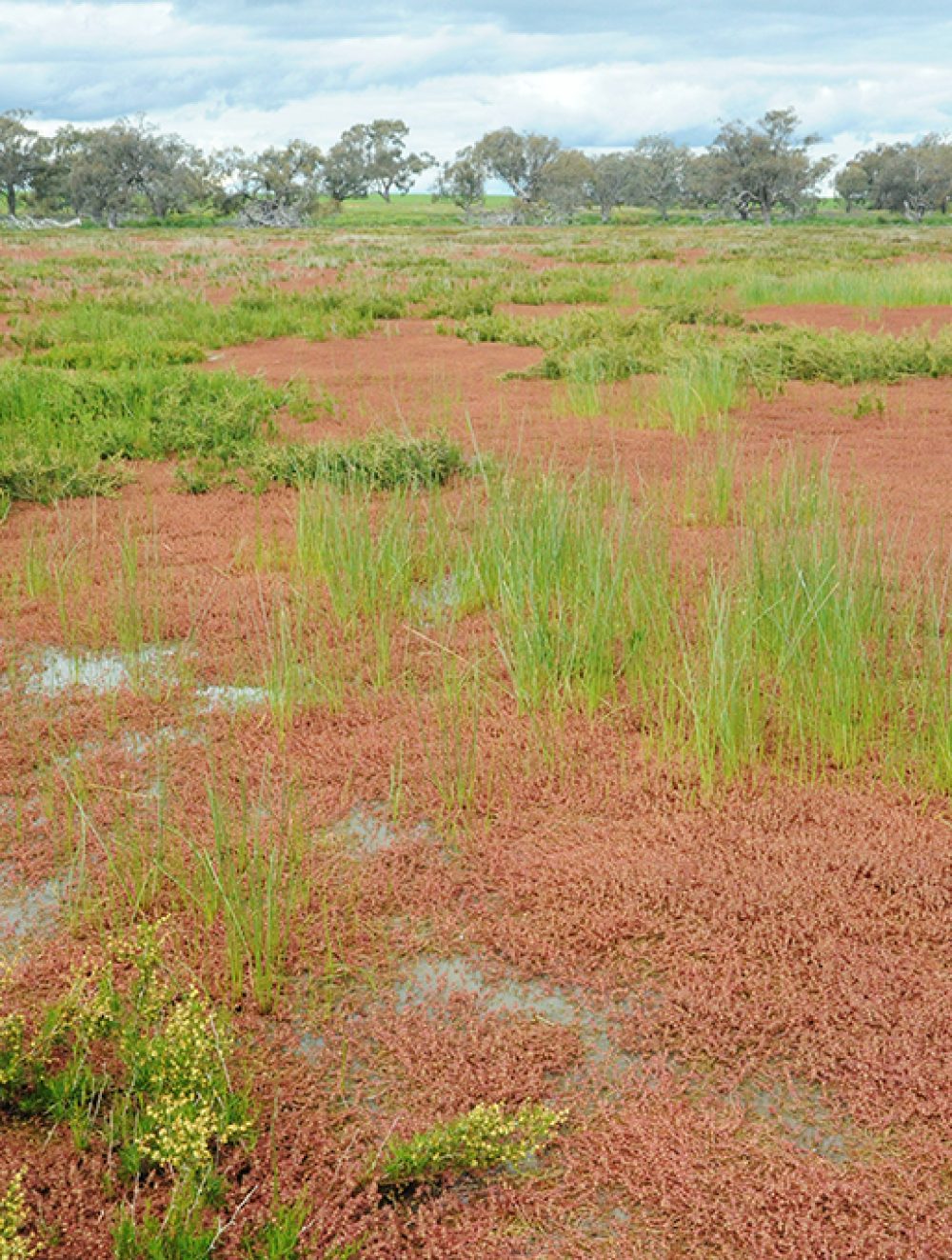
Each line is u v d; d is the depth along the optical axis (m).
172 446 11.16
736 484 9.33
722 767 4.86
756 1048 3.27
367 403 13.36
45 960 3.72
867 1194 2.73
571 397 12.93
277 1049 3.32
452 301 23.28
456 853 4.34
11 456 9.81
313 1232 2.64
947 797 4.70
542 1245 2.65
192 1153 2.69
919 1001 3.42
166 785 4.84
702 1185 2.78
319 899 4.02
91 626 6.57
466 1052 3.25
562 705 5.51
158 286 28.27
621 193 112.12
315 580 7.35
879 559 6.12
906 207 105.12
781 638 5.67
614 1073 3.20
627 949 3.73
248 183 96.12
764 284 24.73
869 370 14.95
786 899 3.94
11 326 20.11
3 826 4.55
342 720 5.49
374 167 145.88
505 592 6.44
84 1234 2.63
